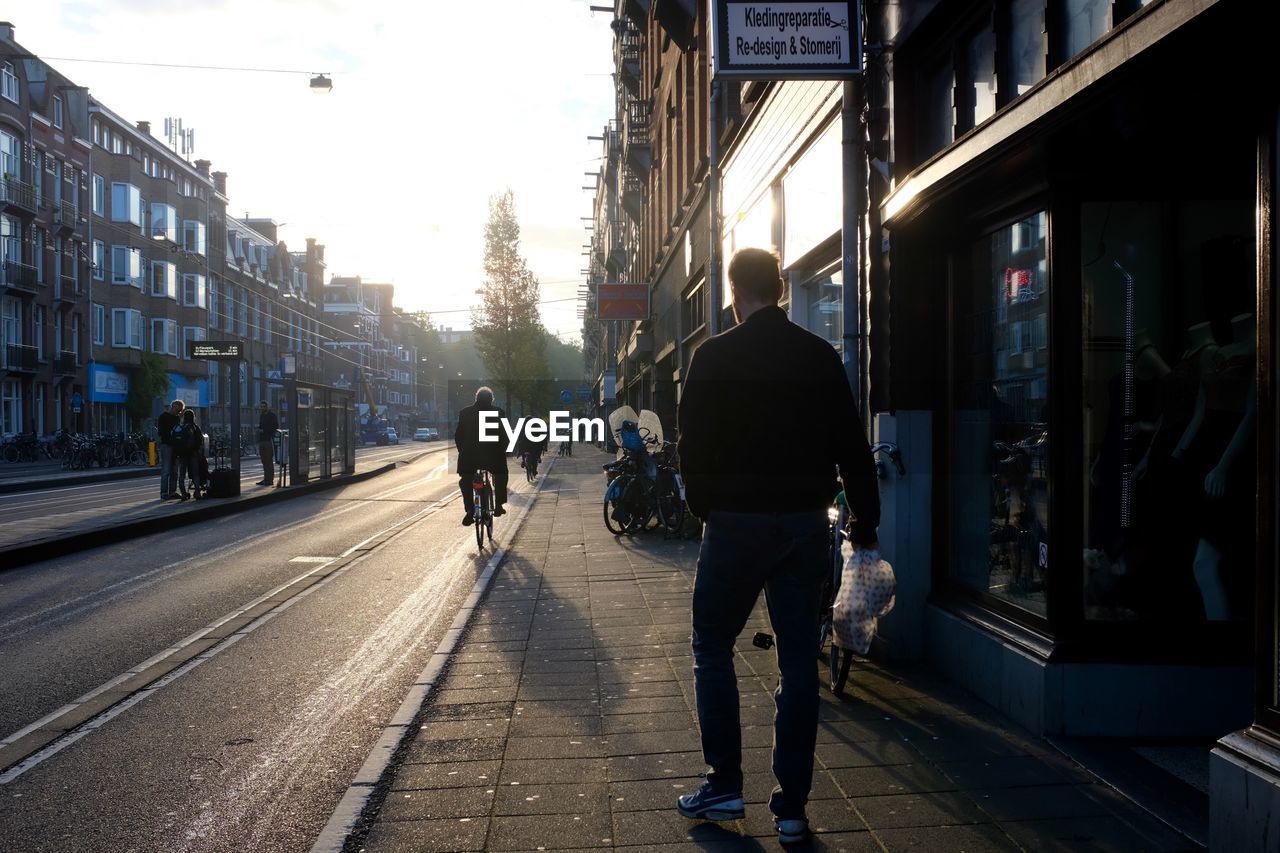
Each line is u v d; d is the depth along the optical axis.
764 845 3.27
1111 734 4.21
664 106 23.20
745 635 6.41
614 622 7.06
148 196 52.06
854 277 6.40
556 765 4.09
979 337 5.38
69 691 5.58
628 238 40.47
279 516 16.64
